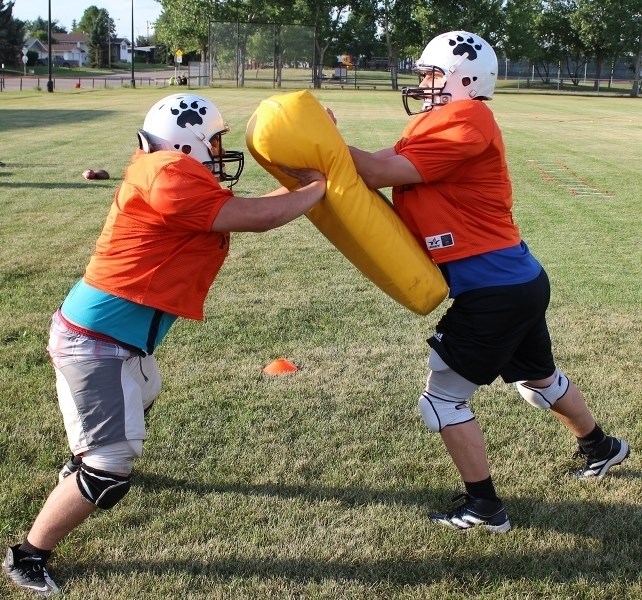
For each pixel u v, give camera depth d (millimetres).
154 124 2842
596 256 7773
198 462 3627
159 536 3051
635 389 4531
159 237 2756
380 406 4266
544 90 58219
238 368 4746
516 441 3895
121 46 118688
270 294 6309
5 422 3949
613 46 54906
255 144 2969
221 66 48906
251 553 2957
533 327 3203
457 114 2939
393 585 2799
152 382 3209
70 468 3246
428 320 5750
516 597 2729
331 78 56500
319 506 3287
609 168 14602
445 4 53812
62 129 20125
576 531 3145
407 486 3469
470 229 3035
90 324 2756
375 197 3041
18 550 2736
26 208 9633
